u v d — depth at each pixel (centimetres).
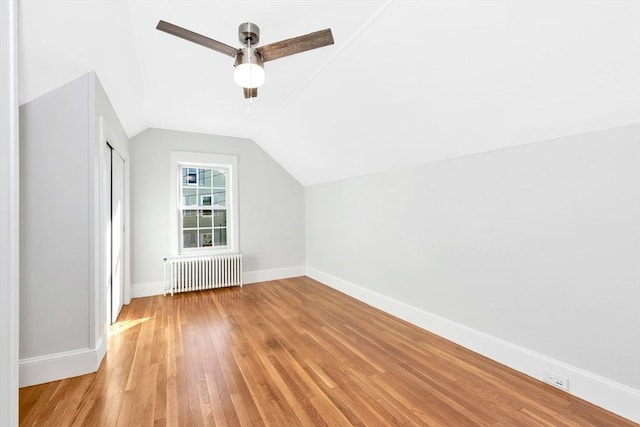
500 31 159
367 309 356
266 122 400
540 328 206
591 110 169
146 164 412
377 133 295
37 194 206
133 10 188
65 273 213
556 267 196
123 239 371
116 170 328
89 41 196
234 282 453
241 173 478
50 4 165
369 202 376
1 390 62
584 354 184
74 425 164
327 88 276
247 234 483
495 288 234
